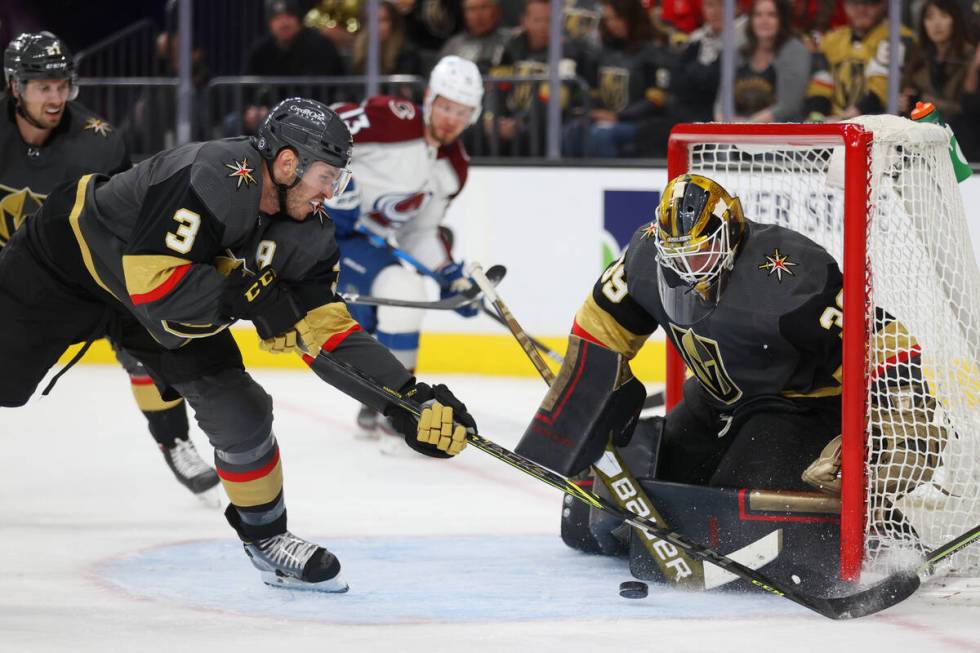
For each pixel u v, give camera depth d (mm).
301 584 8219
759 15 18109
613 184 18188
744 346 8219
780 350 8180
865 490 7859
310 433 14781
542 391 17391
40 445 13898
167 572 8750
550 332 18516
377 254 14117
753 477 8359
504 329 18656
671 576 8219
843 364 7715
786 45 18141
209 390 7969
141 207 7547
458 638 7129
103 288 8047
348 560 9172
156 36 22156
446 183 14125
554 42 18609
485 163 18547
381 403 7879
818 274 8086
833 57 18125
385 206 13750
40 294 8133
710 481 8648
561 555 9328
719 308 8133
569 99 19344
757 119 18344
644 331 8570
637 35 19328
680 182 7922
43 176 10406
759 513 8023
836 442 8164
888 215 8539
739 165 9727
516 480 12312
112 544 9594
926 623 7426
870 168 7762
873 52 17969
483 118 19344
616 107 19391
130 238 7484
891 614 7633
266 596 8102
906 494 8219
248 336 19547
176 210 7289
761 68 18250
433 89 13484
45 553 9289
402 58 19828
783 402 8562
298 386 18000
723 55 18250
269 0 20203
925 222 8461
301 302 7957
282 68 20250
